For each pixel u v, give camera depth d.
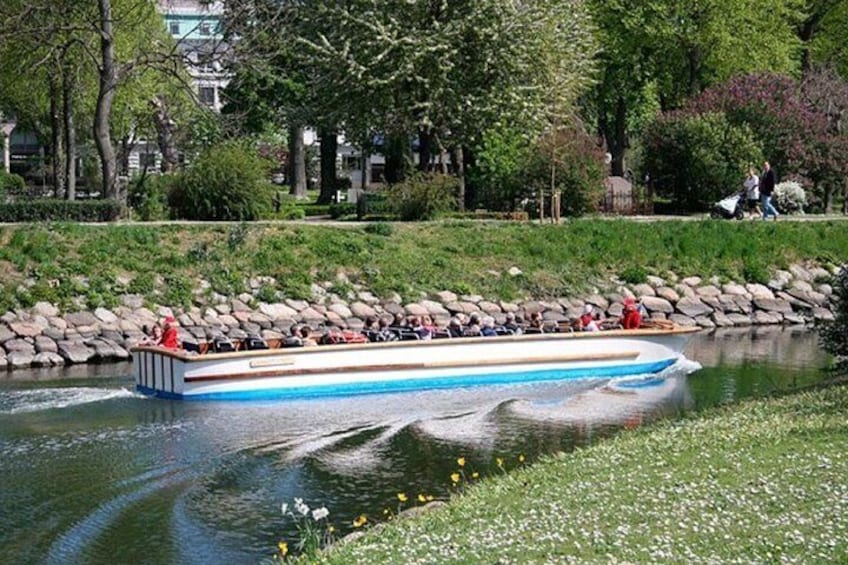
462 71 56.19
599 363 32.16
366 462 21.25
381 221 48.31
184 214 46.12
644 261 46.66
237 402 27.72
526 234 46.50
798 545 11.99
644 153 60.34
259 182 46.84
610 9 71.50
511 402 27.98
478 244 45.22
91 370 32.47
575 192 52.47
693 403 27.56
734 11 68.44
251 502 18.45
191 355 27.41
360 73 54.91
